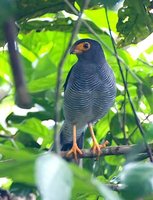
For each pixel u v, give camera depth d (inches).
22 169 118.1
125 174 132.2
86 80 448.1
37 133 410.3
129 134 422.0
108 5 152.8
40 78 415.2
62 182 111.9
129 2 365.4
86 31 405.1
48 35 459.5
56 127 167.0
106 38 422.0
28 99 116.5
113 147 370.3
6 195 341.7
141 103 439.8
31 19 395.5
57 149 157.9
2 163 129.0
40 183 110.3
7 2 109.5
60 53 466.9
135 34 391.5
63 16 408.8
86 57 455.8
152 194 130.2
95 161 408.5
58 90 171.3
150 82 426.6
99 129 465.1
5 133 432.1
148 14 375.9
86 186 123.0
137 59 454.0
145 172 131.6
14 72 115.4
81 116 451.8
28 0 356.8
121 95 453.4
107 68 449.4
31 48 464.4
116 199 122.8
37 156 118.4
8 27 116.3
